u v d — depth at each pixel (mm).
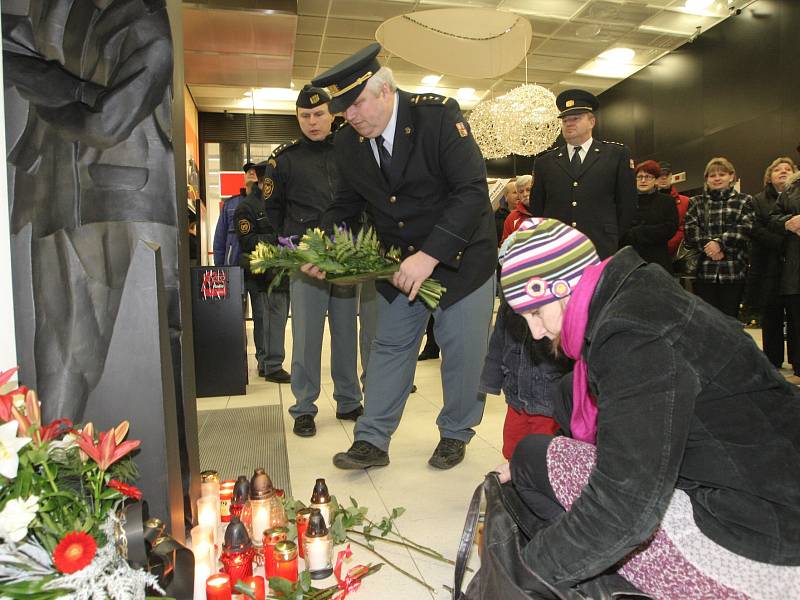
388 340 2463
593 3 7746
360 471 2424
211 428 3160
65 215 1424
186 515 1691
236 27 7137
